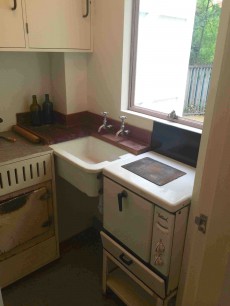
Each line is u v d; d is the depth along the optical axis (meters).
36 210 1.72
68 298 1.72
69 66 1.96
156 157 1.61
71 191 2.12
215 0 1.40
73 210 2.20
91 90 2.11
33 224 1.74
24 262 1.78
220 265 0.67
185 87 1.65
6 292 1.75
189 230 1.21
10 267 1.71
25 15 1.54
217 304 0.72
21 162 1.55
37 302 1.69
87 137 1.98
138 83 1.92
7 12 1.47
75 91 2.07
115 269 1.76
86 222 2.35
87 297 1.73
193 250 0.76
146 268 1.32
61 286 1.81
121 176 1.33
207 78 1.51
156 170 1.42
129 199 1.30
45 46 1.68
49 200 1.78
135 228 1.32
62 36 1.74
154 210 1.20
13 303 1.68
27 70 1.99
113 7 1.72
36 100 2.04
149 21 1.77
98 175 1.48
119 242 1.47
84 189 1.55
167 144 1.60
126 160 1.55
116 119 1.96
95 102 2.10
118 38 1.75
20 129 1.94
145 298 1.56
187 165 1.50
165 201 1.13
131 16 1.71
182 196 1.17
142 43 1.83
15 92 1.98
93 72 2.04
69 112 2.08
